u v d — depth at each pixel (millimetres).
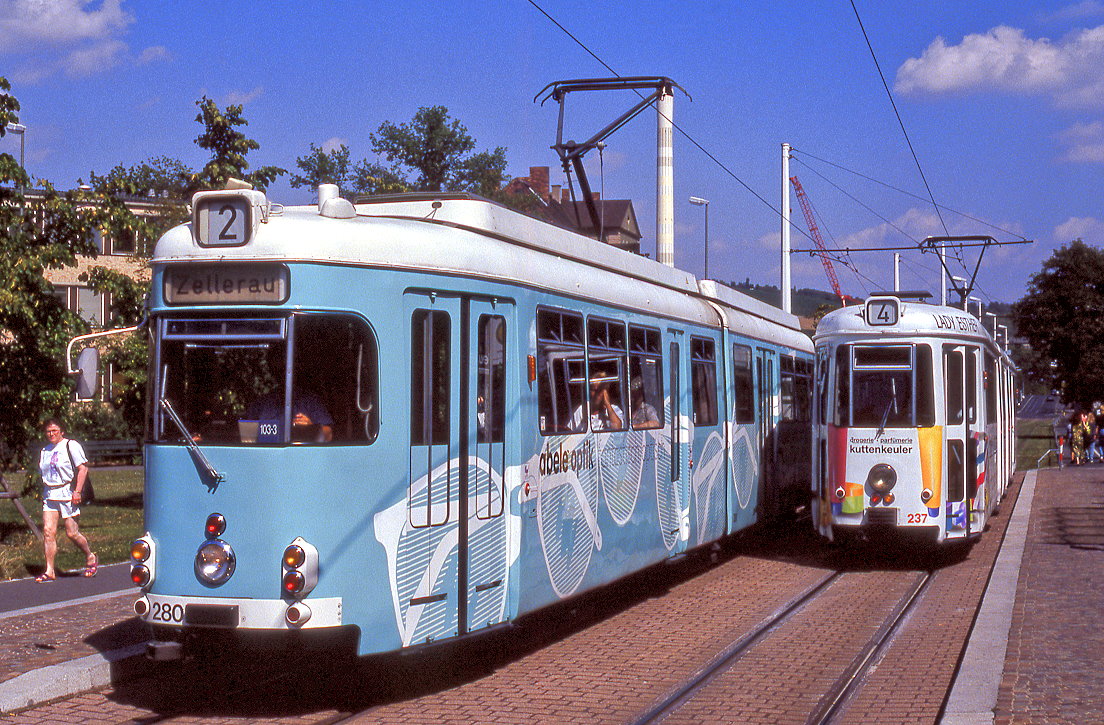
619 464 11930
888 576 14883
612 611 12578
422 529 8570
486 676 9305
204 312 8289
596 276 11656
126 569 14672
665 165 24672
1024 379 72625
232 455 8047
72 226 17609
